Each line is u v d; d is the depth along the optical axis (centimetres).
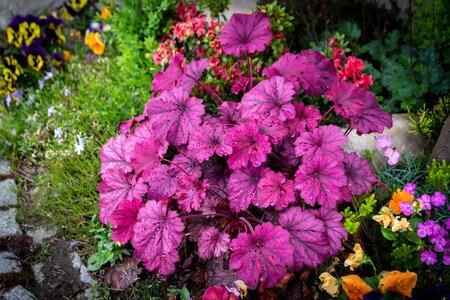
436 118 107
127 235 90
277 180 88
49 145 122
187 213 97
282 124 91
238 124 95
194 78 101
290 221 85
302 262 82
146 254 86
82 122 124
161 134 94
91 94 130
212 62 116
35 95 136
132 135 102
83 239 104
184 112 94
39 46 140
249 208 98
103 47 143
